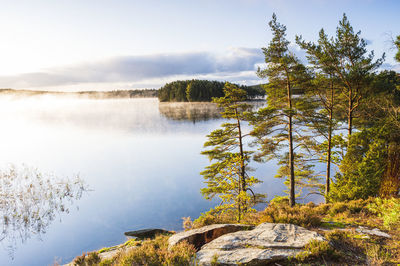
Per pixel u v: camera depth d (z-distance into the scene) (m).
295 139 19.23
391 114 14.10
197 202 23.45
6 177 25.34
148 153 50.81
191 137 67.62
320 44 17.22
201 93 178.75
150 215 19.84
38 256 13.36
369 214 8.27
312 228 7.00
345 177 13.10
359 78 15.97
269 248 5.25
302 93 19.28
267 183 28.48
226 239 5.98
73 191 25.34
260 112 17.77
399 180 11.10
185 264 4.98
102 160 44.66
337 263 4.71
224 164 17.58
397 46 12.98
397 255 4.97
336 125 18.55
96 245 14.78
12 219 17.05
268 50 18.12
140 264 5.38
